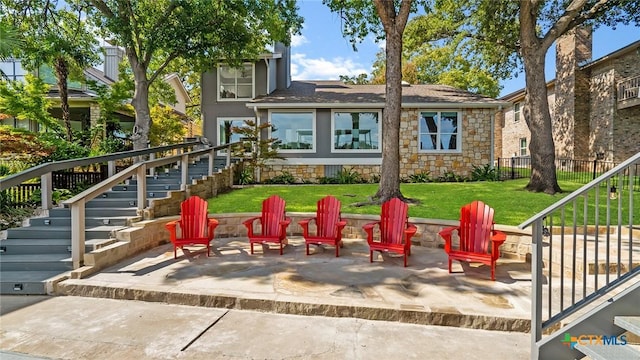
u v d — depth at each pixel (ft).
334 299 12.80
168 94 60.95
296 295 13.34
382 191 28.81
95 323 11.71
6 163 35.42
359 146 48.11
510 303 12.66
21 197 29.22
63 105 43.78
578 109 58.95
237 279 15.42
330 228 21.09
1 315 12.43
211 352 9.78
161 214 24.86
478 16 41.42
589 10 39.63
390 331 11.21
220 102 54.39
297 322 11.87
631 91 50.60
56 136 40.86
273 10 42.78
